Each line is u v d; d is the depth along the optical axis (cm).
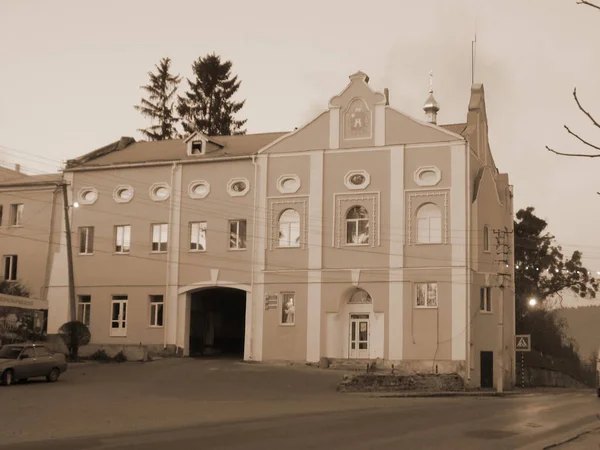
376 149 4269
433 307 4050
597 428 1981
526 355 5666
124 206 4728
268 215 4416
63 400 2602
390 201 4203
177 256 4562
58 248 4816
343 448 1525
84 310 4731
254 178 4484
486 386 4197
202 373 3781
